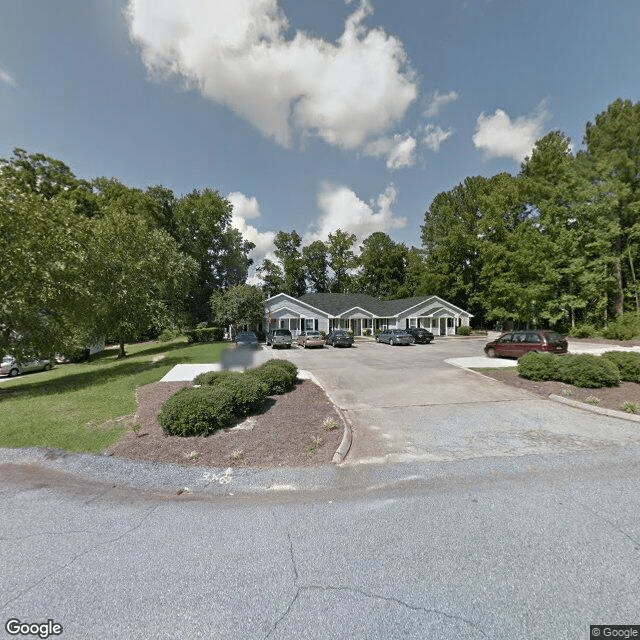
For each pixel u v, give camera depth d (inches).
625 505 137.6
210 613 86.4
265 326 1294.3
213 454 195.9
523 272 1058.7
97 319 728.3
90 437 220.7
